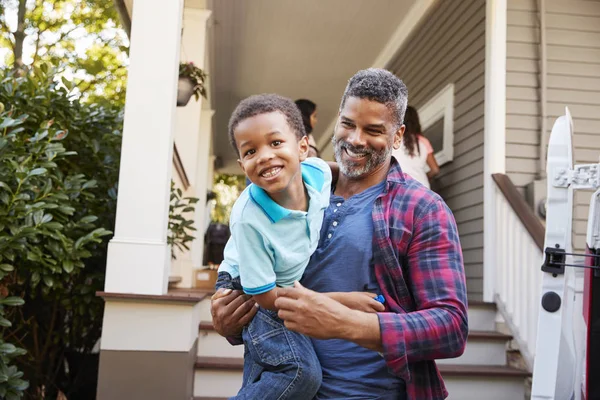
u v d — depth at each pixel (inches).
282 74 321.1
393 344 46.7
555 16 181.3
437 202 53.6
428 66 229.8
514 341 148.6
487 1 178.7
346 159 55.9
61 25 443.5
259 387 52.6
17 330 137.3
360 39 267.3
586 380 62.9
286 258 50.1
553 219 67.6
